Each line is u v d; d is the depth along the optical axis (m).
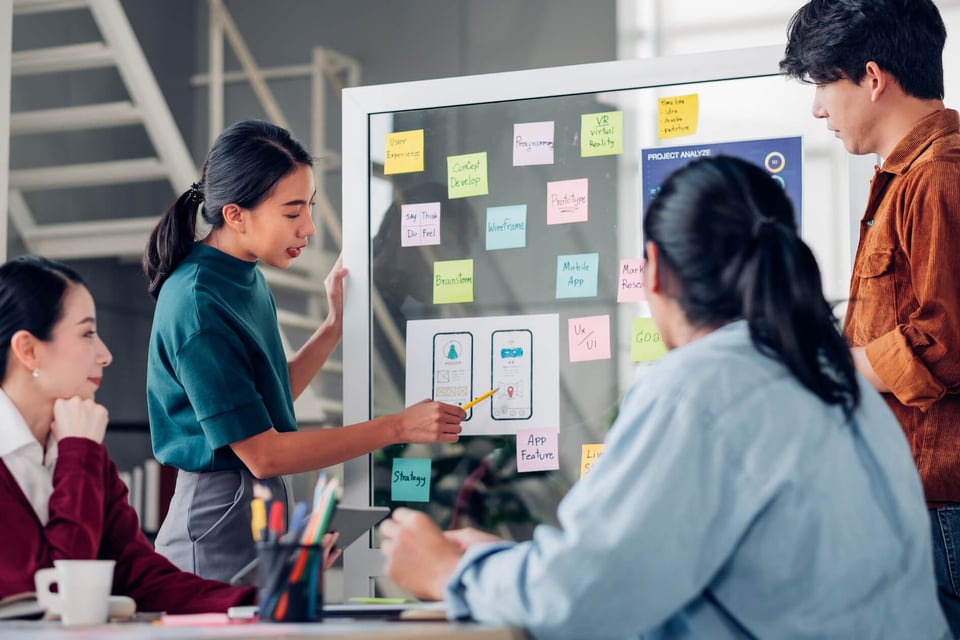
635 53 4.61
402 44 5.07
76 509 1.60
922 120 1.93
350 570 2.36
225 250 2.31
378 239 2.47
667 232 1.25
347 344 2.45
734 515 1.12
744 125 2.26
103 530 1.73
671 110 2.31
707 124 2.28
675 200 1.26
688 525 1.10
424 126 2.46
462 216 2.42
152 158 5.37
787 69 2.07
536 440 2.32
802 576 1.14
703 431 1.14
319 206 5.05
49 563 1.56
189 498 2.22
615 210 2.33
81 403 1.68
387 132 2.48
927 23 1.95
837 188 2.20
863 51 1.94
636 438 1.16
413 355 2.42
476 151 2.42
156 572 1.68
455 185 2.43
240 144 2.27
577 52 4.73
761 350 1.19
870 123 1.98
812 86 2.23
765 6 4.42
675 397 1.16
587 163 2.36
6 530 1.55
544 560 1.11
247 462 2.15
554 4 4.80
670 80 2.31
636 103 2.33
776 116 2.25
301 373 2.48
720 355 1.19
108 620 1.42
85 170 4.84
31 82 4.93
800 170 2.22
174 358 2.20
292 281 4.80
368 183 2.48
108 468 1.77
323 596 1.29
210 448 2.19
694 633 1.17
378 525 2.36
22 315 1.67
